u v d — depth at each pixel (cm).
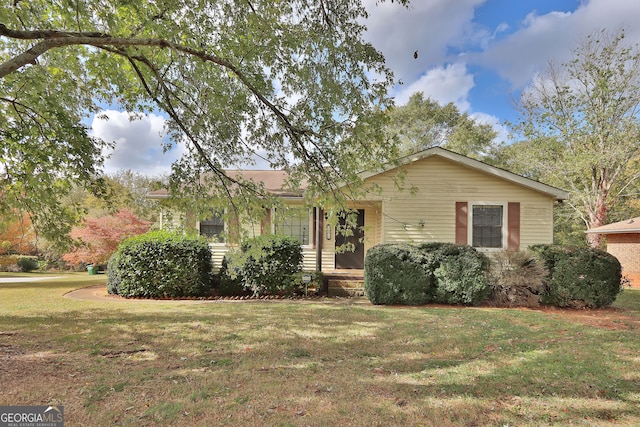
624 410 309
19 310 741
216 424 282
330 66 489
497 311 780
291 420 290
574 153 1800
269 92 522
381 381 373
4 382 359
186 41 509
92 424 280
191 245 945
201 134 547
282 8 495
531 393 343
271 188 1142
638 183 1870
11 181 515
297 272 971
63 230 545
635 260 1491
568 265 827
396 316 704
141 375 385
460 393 343
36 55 421
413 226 1034
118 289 945
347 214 591
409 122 2770
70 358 439
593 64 1714
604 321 682
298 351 476
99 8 457
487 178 1036
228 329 587
